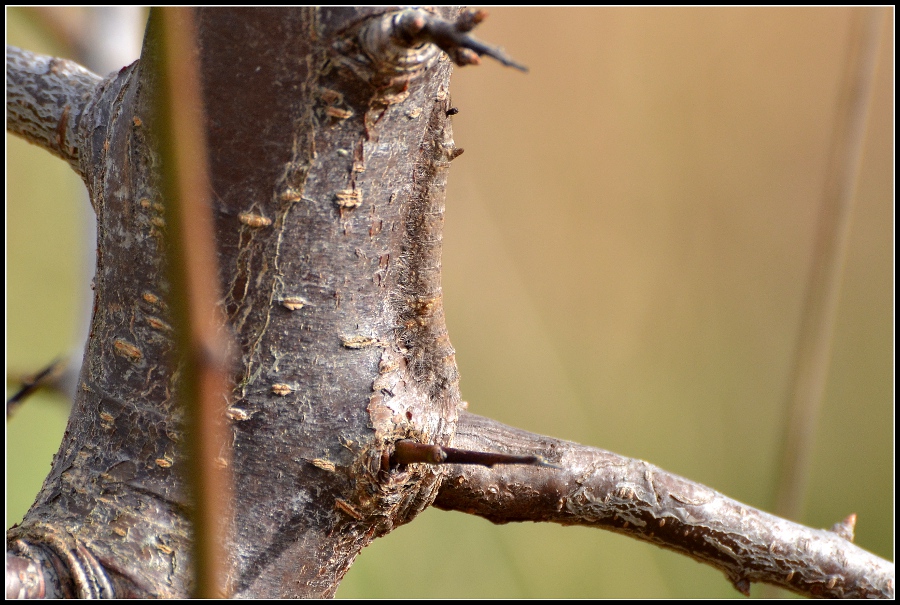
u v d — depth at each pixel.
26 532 0.75
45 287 1.40
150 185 0.75
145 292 0.75
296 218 0.75
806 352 0.97
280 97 0.74
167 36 0.71
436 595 1.33
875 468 1.47
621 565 1.40
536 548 1.39
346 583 1.26
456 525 1.38
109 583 0.75
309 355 0.75
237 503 0.75
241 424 0.75
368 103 0.74
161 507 0.75
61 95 0.79
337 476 0.76
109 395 0.76
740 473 1.50
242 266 0.75
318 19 0.74
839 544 0.79
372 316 0.76
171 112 0.71
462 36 0.72
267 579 0.76
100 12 0.89
